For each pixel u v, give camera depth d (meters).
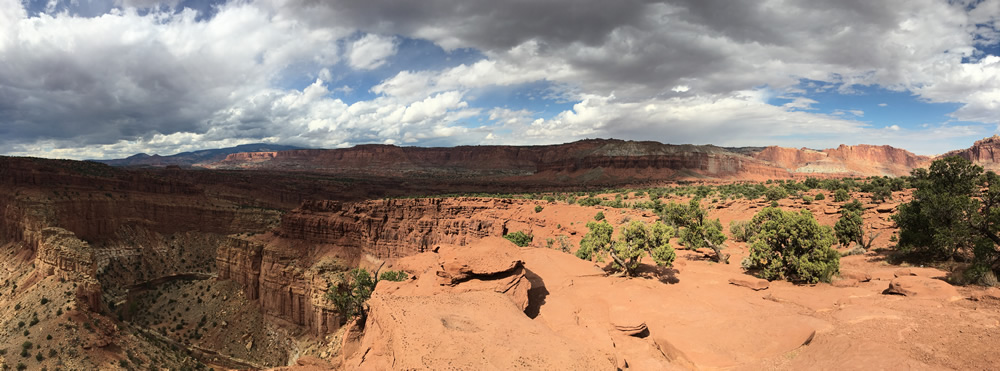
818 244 31.19
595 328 22.25
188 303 69.88
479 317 19.22
